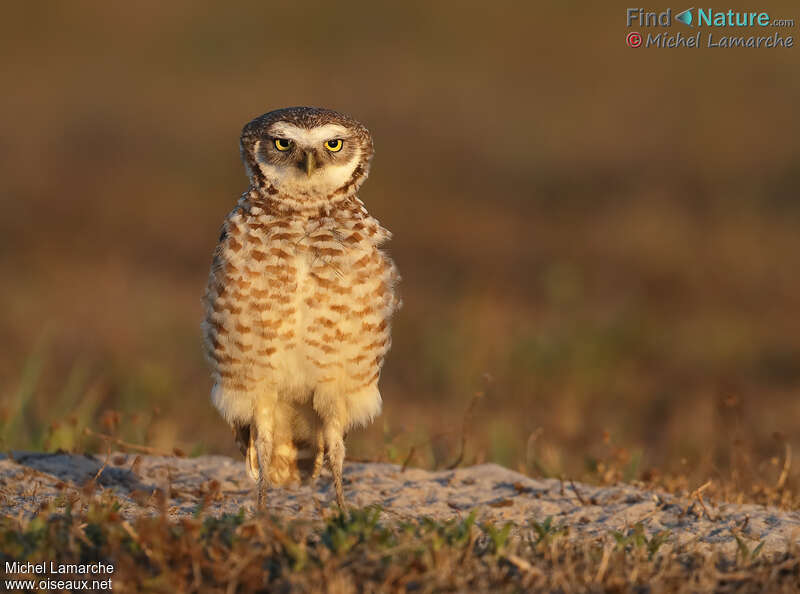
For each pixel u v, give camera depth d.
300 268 11.66
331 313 11.70
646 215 39.31
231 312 11.73
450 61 64.75
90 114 54.38
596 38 69.00
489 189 44.44
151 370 21.81
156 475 13.68
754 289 32.53
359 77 61.31
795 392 25.19
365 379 12.09
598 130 52.06
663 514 12.20
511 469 15.94
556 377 24.55
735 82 59.50
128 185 43.03
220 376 12.06
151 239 37.09
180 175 45.22
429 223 39.34
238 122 53.81
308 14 73.62
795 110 54.25
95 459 14.16
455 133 51.06
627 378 25.77
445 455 17.08
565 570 9.53
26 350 24.89
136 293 30.39
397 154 48.16
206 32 70.94
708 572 9.74
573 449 19.34
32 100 56.56
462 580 9.19
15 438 16.22
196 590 9.12
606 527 11.75
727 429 18.53
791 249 35.66
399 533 10.24
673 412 23.20
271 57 65.94
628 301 30.03
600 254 35.78
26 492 12.41
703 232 37.34
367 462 14.62
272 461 12.89
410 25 72.00
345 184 12.05
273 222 11.77
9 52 66.31
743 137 50.16
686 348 27.81
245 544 9.46
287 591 9.03
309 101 57.00
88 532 10.18
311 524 10.36
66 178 43.16
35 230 36.59
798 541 11.11
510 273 33.88
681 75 61.25
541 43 68.44
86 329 26.66
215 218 40.28
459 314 28.42
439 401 23.61
